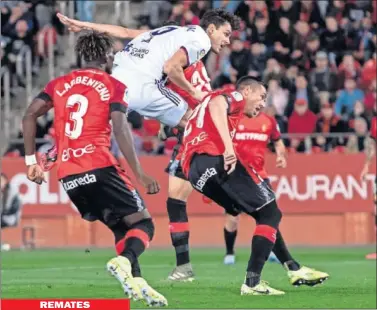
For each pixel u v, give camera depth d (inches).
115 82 1054.4
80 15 2765.7
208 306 1152.2
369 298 1240.8
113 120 1037.2
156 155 2497.5
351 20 2792.8
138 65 1296.8
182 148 1254.9
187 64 1272.1
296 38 2738.7
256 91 1235.9
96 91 1050.1
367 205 2484.0
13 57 2733.8
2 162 2476.6
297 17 2778.1
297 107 2556.6
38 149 2476.6
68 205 2495.1
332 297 1250.0
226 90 1198.3
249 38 2773.1
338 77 2655.0
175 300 1208.8
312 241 2488.9
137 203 1067.3
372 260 1969.7
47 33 2755.9
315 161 2484.0
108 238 2500.0
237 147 1737.2
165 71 1266.0
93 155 1048.2
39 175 1093.1
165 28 1315.2
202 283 1434.5
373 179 2479.1
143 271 1715.1
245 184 1195.3
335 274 1628.9
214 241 2484.0
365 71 2635.3
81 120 1048.2
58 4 2787.9
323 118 2566.4
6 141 2551.7
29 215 2486.5
